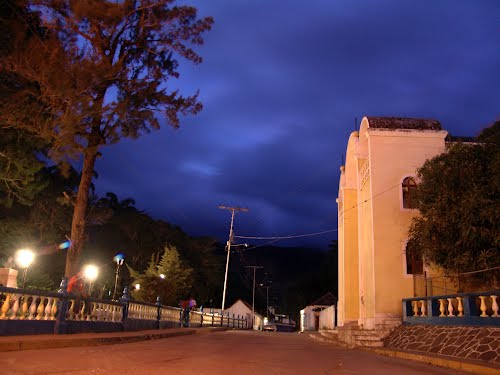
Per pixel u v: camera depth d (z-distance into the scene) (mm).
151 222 53500
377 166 21234
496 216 14266
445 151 19250
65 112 17062
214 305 70812
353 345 18656
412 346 15180
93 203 41281
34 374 6945
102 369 7754
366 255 21953
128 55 20906
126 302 18125
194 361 9695
